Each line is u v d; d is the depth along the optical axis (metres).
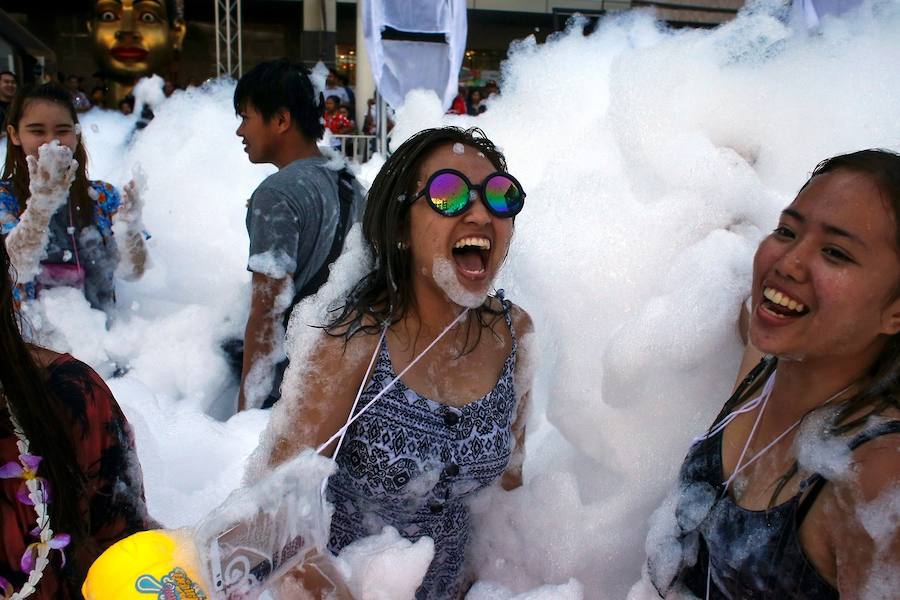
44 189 2.29
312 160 2.55
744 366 1.51
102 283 2.93
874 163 1.10
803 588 1.12
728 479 1.29
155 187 4.70
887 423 1.06
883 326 1.10
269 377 2.48
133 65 12.98
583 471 1.96
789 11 2.53
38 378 1.01
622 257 2.04
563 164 2.29
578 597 1.65
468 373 1.50
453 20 4.81
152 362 2.89
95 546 1.09
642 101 2.28
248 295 3.28
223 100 5.57
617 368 1.86
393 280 1.44
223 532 0.96
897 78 2.30
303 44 14.70
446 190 1.36
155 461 2.16
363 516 1.50
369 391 1.42
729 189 2.10
